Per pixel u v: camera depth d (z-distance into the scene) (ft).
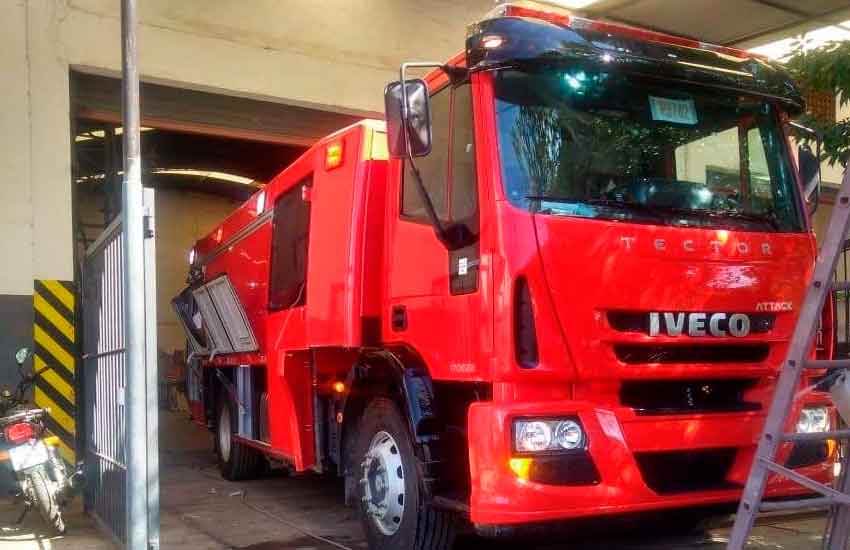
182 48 35.17
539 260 14.96
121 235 18.98
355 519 24.06
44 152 31.91
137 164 17.60
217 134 38.78
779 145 18.75
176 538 21.97
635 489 15.10
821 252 13.29
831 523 14.01
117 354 19.94
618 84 17.11
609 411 15.15
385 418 18.24
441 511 16.96
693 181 17.28
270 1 36.99
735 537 13.35
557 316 14.94
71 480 23.75
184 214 73.56
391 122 16.12
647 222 16.12
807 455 16.99
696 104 17.85
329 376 21.79
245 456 31.07
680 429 15.66
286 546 20.84
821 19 42.88
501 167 15.46
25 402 24.20
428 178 17.52
